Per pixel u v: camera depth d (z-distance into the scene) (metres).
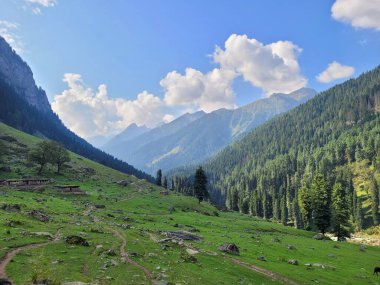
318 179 119.75
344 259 63.88
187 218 96.00
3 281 20.67
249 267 44.00
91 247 38.84
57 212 69.31
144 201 116.50
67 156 152.75
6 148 167.88
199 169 142.62
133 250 40.59
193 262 39.59
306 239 89.00
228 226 93.44
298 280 41.53
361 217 189.00
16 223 46.31
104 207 92.19
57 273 25.50
